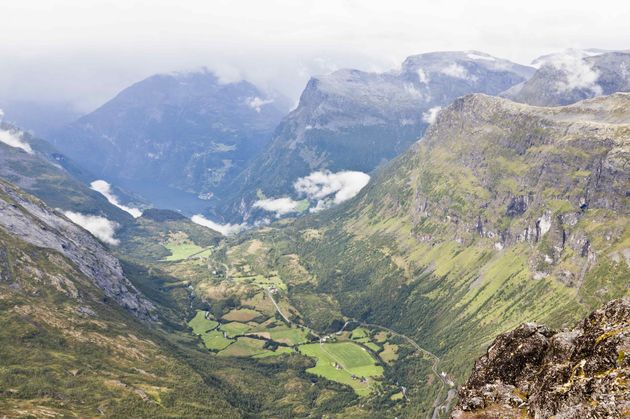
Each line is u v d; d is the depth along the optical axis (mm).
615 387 77125
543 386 90688
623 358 81625
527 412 88812
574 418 77750
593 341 90688
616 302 96062
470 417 94688
